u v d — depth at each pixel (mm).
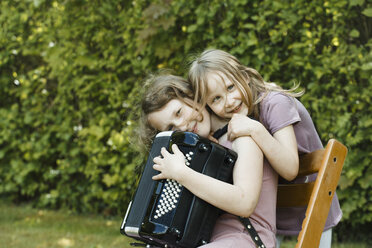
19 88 5469
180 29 4363
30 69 5633
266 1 3961
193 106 2141
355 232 4203
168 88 2184
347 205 3898
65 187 5453
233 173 1912
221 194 1812
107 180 4816
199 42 4293
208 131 2193
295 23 3924
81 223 5031
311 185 2104
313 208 1799
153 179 1933
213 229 1972
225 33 4133
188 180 1838
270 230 1950
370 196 3914
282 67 4133
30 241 4328
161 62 4555
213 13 4051
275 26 3967
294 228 2264
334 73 3932
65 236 4512
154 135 2322
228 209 1823
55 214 5445
